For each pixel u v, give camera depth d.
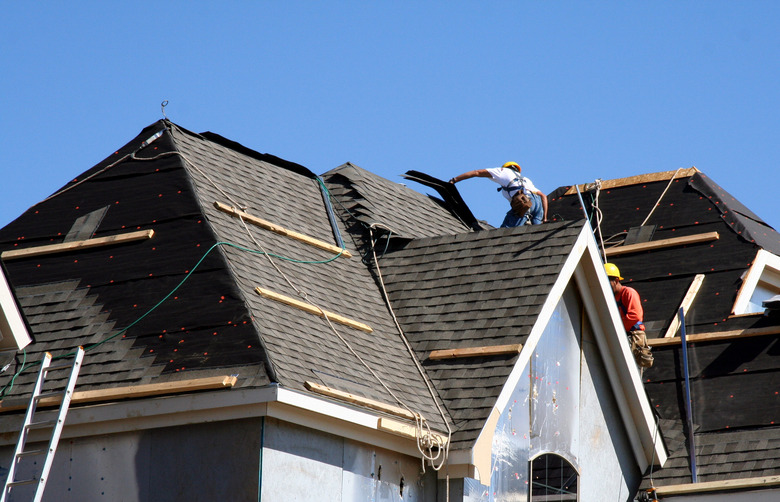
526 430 53.12
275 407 42.81
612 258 73.94
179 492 43.41
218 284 47.97
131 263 50.91
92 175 58.03
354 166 69.62
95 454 45.06
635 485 58.97
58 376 46.12
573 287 56.97
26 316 48.16
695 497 55.72
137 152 58.22
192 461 43.56
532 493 53.62
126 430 44.62
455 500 49.12
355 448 46.69
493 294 55.00
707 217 74.19
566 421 55.31
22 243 55.12
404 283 58.41
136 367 45.28
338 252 58.94
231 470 42.84
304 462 44.25
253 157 63.56
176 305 47.75
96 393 44.31
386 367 50.69
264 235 54.69
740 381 61.22
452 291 56.50
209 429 43.72
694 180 78.38
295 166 65.44
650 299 69.38
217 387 42.69
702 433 59.19
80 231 54.19
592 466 56.44
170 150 57.03
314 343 48.12
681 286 69.31
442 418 49.38
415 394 49.97
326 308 52.06
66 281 51.53
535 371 54.12
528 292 54.03
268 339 45.41
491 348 51.62
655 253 72.75
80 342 47.69
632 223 76.88
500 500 51.03
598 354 57.97
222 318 46.31
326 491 45.00
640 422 58.47
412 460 49.31
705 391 61.66
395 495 48.12
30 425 43.34
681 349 64.56
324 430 45.06
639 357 59.84
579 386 56.47
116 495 44.28
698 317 66.50
